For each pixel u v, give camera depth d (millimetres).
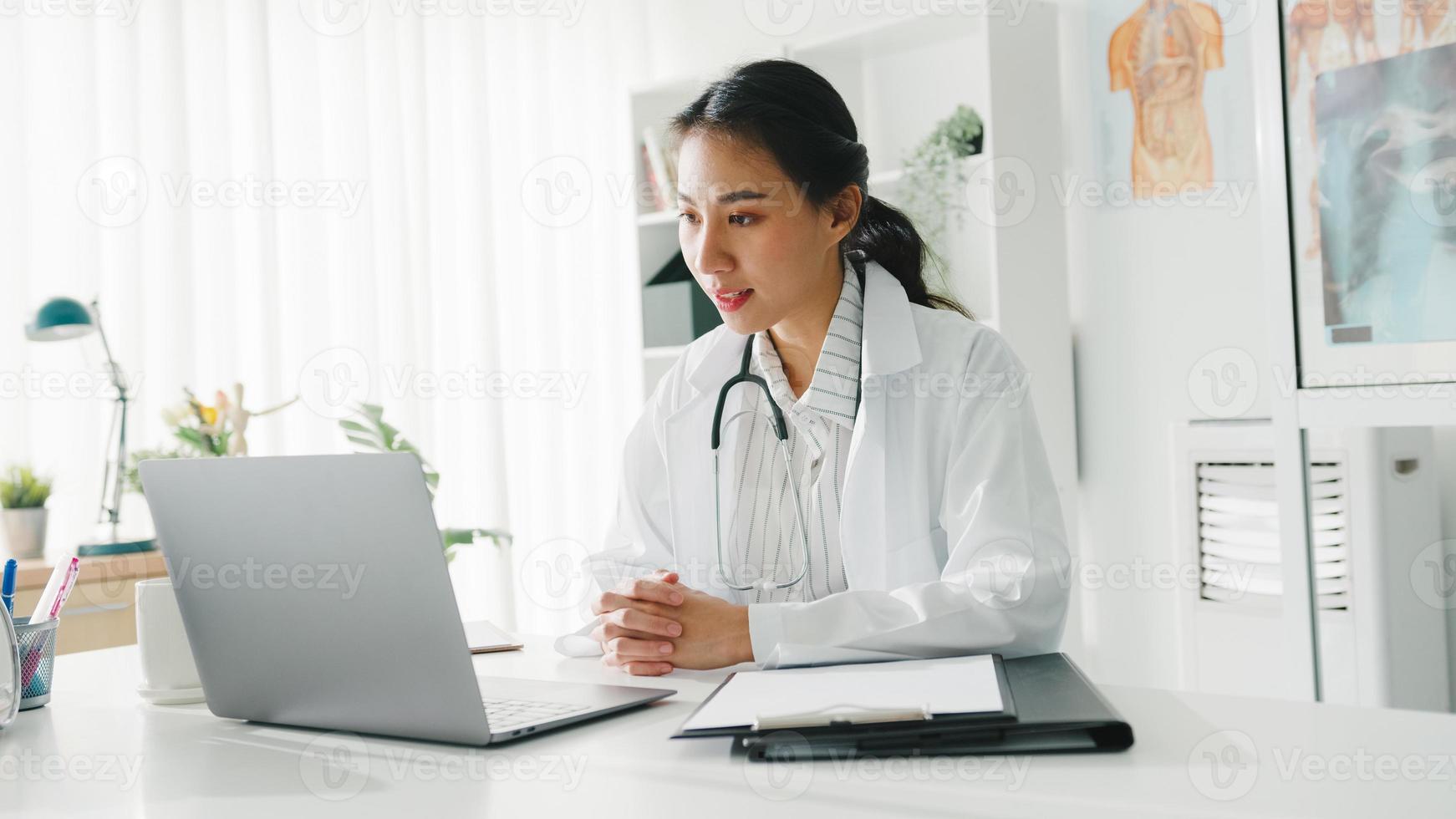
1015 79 2648
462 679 779
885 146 3076
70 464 2568
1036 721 701
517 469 3438
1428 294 1629
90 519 2574
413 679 802
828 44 2969
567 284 3543
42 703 1019
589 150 3584
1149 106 2645
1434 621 1623
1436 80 1614
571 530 3559
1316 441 1763
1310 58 1754
